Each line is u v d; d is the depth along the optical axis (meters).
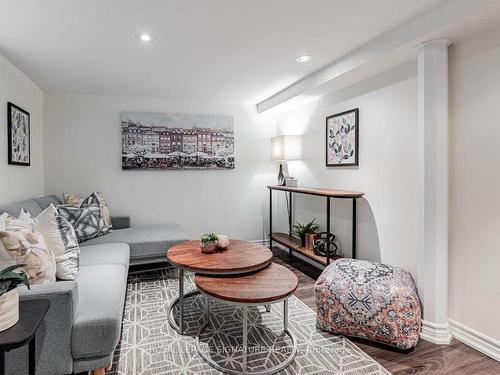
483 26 1.94
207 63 2.97
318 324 2.40
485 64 2.00
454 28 1.97
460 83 2.15
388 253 2.81
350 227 3.30
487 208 2.02
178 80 3.51
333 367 1.93
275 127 4.91
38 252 1.71
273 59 2.87
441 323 2.22
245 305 1.84
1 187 2.67
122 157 4.21
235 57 2.82
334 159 3.52
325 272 2.54
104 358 1.65
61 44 2.50
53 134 3.98
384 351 2.10
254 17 2.09
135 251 3.30
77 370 1.62
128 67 3.06
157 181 4.40
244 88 3.87
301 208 4.28
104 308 1.74
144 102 4.31
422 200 2.26
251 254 2.58
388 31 2.32
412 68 2.53
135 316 2.59
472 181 2.10
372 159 2.98
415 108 2.51
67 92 3.98
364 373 1.88
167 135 4.38
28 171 3.37
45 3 1.89
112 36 2.36
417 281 2.38
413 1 1.91
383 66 2.68
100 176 4.16
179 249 2.74
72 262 1.98
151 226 4.12
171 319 2.54
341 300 2.25
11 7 1.93
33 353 1.43
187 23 2.17
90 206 3.54
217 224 4.68
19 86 3.11
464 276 2.17
